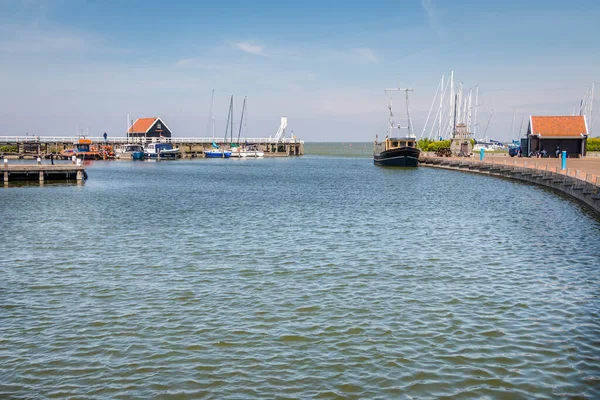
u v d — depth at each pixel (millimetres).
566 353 14766
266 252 26578
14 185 66375
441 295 19609
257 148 172500
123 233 32094
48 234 31781
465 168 91500
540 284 20969
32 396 12758
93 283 21297
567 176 51031
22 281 21641
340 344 15414
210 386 13172
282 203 48188
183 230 33062
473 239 29922
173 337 15953
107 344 15500
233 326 16734
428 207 44625
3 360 14523
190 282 21344
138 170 102250
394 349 15062
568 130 96000
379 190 60688
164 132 170500
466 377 13508
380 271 22875
